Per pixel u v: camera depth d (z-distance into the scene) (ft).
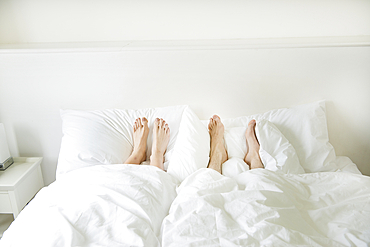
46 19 6.20
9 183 5.42
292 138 5.66
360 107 6.14
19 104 6.37
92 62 6.01
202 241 3.39
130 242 3.47
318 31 6.13
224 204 4.00
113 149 5.45
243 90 6.18
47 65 6.04
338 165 5.95
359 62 5.79
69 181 4.69
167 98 6.31
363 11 5.89
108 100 6.34
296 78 6.01
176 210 3.90
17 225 4.02
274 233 3.46
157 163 5.32
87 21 6.21
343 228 3.64
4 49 5.88
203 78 6.10
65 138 5.60
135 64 6.02
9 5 6.07
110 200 4.13
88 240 3.56
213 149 5.44
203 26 6.19
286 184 4.47
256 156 5.45
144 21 6.18
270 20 6.08
